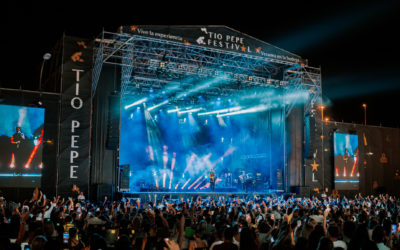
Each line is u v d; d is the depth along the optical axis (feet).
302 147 121.60
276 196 112.27
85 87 96.73
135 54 101.81
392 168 147.64
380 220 38.96
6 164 88.43
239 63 114.83
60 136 93.61
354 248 21.68
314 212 45.88
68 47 96.73
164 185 131.64
